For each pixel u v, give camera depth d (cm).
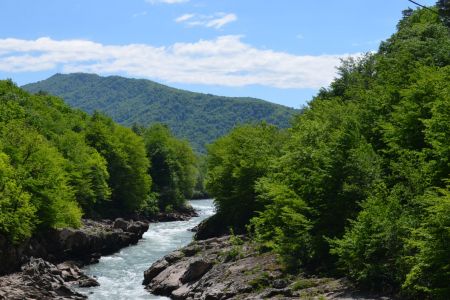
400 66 4634
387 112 4119
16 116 8131
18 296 3784
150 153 12369
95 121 10681
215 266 4266
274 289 3262
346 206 3469
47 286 4200
